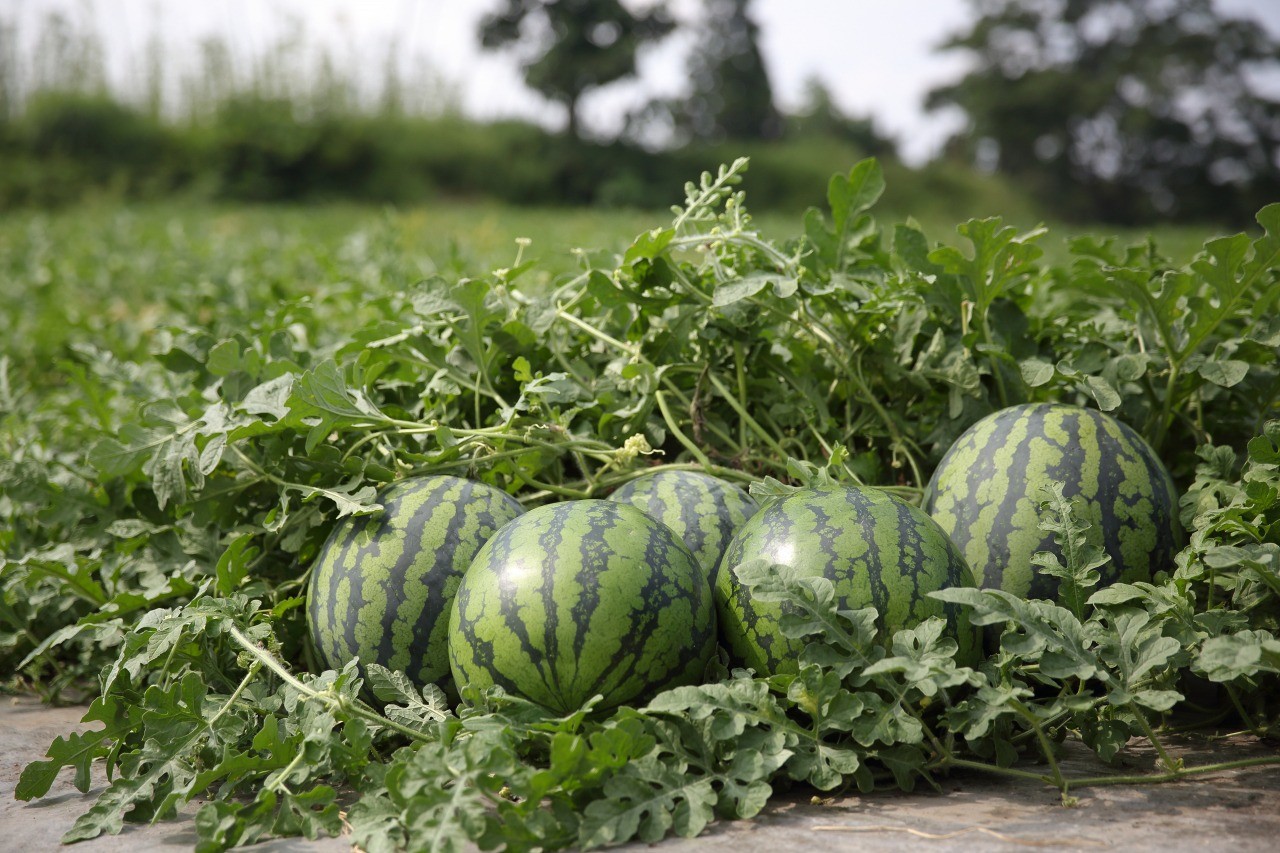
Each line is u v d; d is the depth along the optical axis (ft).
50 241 34.09
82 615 11.30
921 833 6.61
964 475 8.90
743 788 6.77
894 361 10.68
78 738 7.88
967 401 10.27
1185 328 10.21
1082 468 8.57
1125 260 12.28
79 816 7.63
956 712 7.21
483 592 7.57
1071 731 8.75
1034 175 193.47
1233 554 7.26
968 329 10.33
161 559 10.44
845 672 7.09
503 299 10.85
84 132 105.29
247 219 53.88
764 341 10.84
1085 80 185.68
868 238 11.45
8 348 19.13
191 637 8.58
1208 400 10.84
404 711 7.70
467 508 8.61
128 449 9.40
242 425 8.86
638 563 7.50
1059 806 7.06
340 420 9.01
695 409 10.52
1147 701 7.05
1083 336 11.32
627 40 152.25
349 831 7.11
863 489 8.12
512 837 6.27
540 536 7.64
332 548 8.67
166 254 28.45
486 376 10.16
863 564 7.54
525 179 129.90
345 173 112.16
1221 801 7.09
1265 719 8.66
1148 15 192.54
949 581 7.68
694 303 10.55
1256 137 186.91
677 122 201.16
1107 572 8.43
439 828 6.18
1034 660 7.93
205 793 7.94
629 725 6.84
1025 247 9.78
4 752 9.18
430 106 128.47
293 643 9.60
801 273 10.25
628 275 10.42
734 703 6.98
